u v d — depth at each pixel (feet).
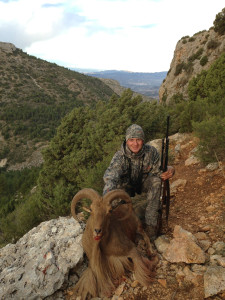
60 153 49.90
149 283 11.83
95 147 43.78
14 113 602.85
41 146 494.59
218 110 35.27
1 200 112.57
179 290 11.12
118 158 14.98
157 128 47.39
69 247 14.28
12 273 13.35
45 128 566.77
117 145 34.94
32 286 12.43
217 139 21.85
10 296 12.26
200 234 14.12
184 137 37.60
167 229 15.81
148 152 14.74
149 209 14.76
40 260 13.64
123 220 13.60
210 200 17.48
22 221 35.55
